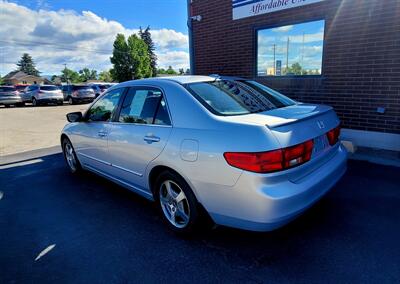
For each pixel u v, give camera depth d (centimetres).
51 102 2327
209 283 237
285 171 238
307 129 264
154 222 342
